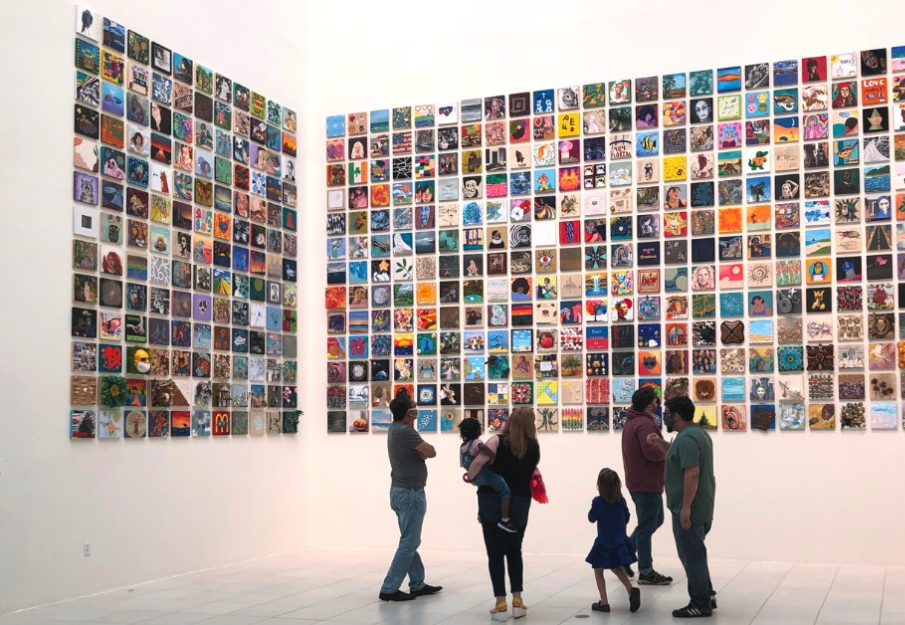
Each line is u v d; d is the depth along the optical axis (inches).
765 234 507.5
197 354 489.1
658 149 529.0
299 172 583.2
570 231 538.9
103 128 439.5
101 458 427.8
